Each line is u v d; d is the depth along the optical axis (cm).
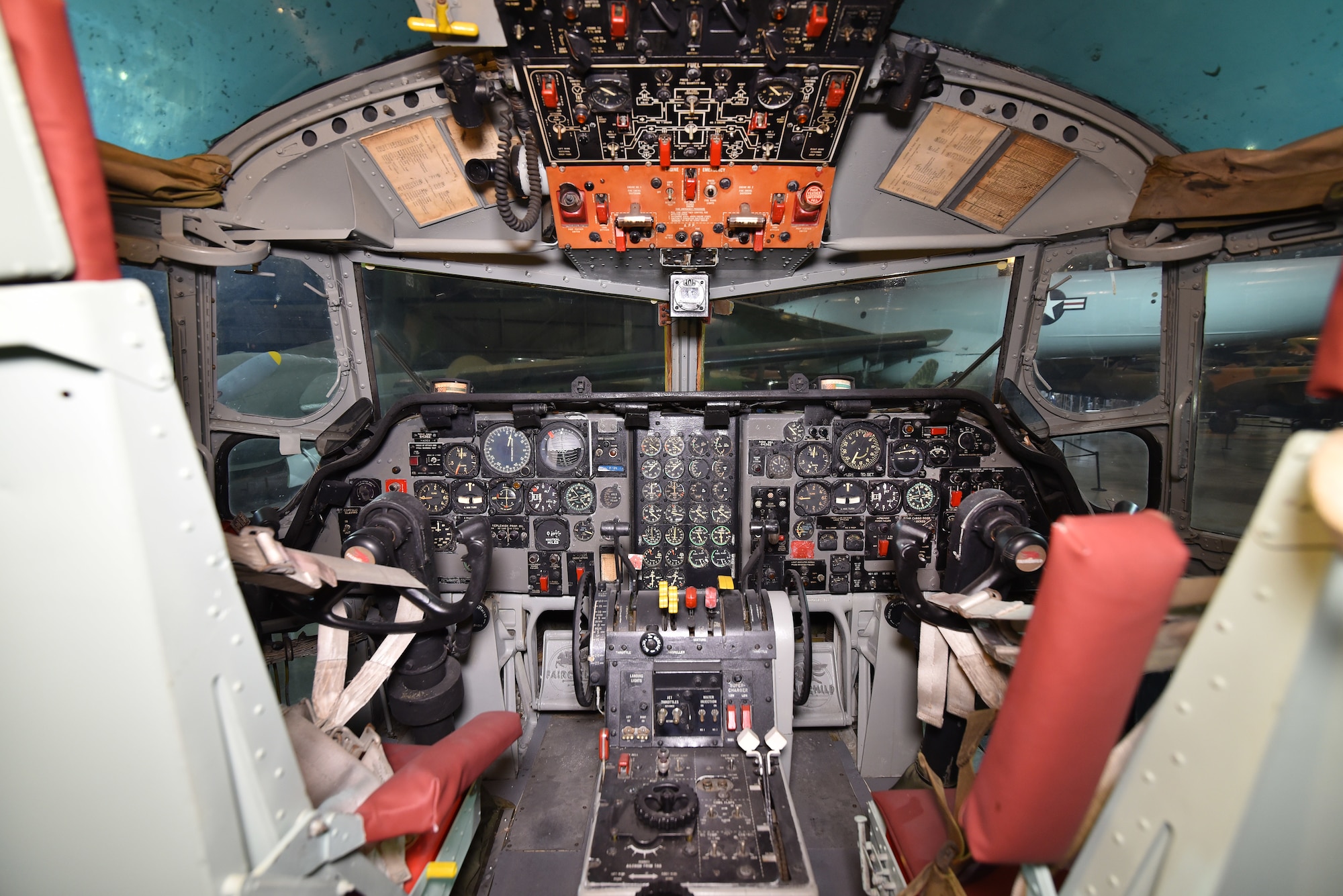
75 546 86
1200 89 204
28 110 76
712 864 189
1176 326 267
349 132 247
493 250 286
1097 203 254
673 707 250
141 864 98
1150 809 91
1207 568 279
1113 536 84
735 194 246
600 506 300
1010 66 223
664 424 300
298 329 300
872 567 304
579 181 243
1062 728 92
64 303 76
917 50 210
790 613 267
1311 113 191
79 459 82
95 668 91
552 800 282
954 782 230
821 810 277
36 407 81
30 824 101
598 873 186
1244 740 79
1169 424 277
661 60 194
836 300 315
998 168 252
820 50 191
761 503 298
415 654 240
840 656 338
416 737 254
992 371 315
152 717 91
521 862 248
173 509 90
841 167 257
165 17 198
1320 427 238
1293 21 172
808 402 287
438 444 294
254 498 311
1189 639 112
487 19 189
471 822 195
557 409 295
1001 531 205
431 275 309
